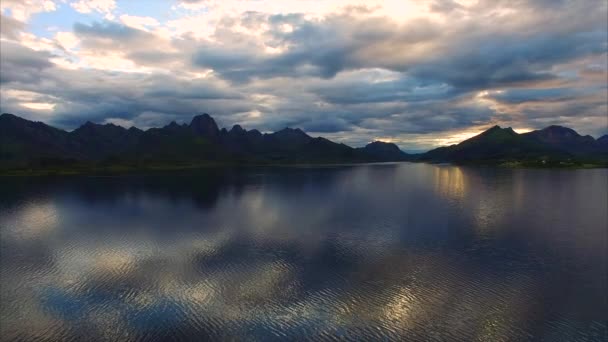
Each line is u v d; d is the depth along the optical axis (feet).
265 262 153.48
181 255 163.53
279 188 469.57
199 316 107.65
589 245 180.24
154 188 467.11
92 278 136.67
